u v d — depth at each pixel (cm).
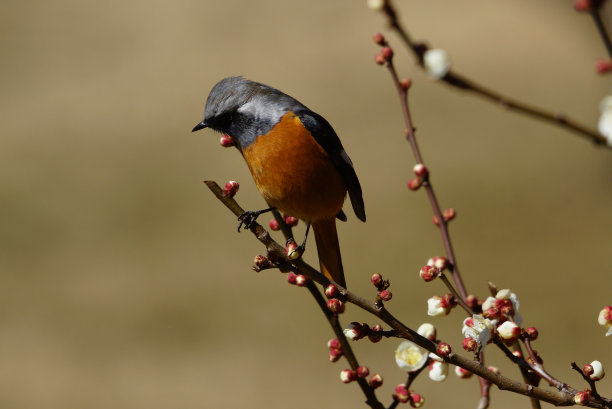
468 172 1670
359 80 2120
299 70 2197
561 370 1121
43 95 2148
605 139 273
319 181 542
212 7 2609
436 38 2319
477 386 1078
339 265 561
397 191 1634
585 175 1633
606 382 1088
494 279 1350
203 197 1688
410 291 1318
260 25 2492
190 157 1842
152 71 2252
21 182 1739
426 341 352
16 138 1942
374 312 353
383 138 1848
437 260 437
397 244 1451
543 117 268
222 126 554
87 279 1464
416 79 2097
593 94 1908
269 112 541
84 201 1700
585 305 1248
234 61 2259
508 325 354
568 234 1452
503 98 257
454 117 1917
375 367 1148
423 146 1798
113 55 2361
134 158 1850
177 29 2472
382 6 235
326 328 1284
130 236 1589
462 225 1498
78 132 1972
